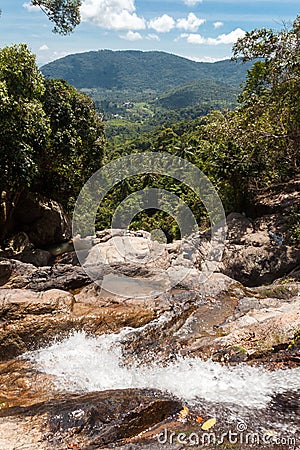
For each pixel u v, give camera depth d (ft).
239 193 39.34
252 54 38.88
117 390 12.54
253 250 30.22
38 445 9.54
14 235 38.88
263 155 38.78
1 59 34.04
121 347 16.70
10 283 24.30
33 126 34.81
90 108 54.49
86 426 10.23
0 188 35.32
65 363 15.71
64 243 44.21
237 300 20.42
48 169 47.09
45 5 43.29
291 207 34.68
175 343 16.29
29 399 12.96
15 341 17.10
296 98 36.94
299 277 25.93
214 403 11.46
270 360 14.05
